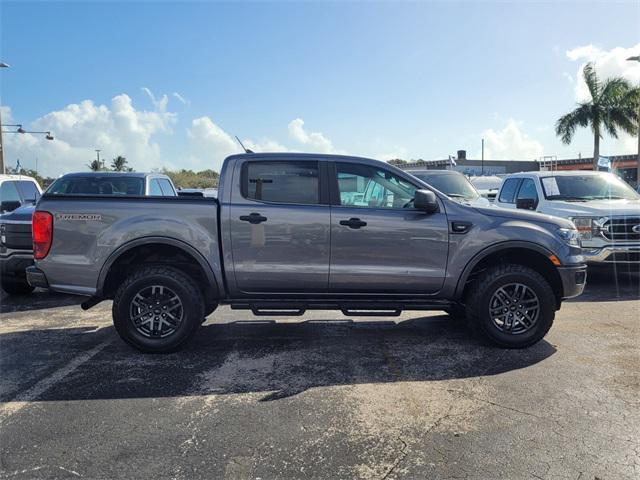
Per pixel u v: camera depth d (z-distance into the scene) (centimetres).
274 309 516
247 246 501
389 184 518
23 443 329
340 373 451
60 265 497
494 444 325
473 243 507
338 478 289
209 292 528
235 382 431
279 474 293
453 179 1077
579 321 621
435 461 306
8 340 558
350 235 501
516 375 443
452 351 511
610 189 934
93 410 377
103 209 496
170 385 425
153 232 495
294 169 513
